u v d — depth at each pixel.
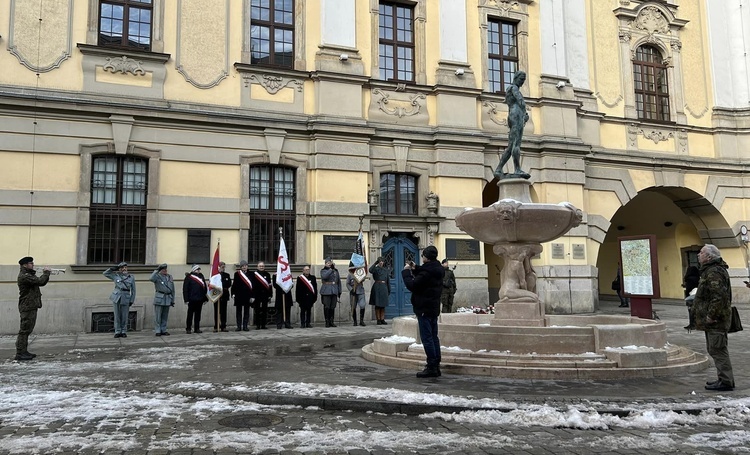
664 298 28.11
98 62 15.38
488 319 11.71
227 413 6.50
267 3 17.66
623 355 8.14
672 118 23.58
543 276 19.86
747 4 24.80
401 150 18.39
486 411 6.34
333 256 17.11
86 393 7.38
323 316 16.92
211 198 16.14
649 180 22.72
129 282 13.75
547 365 8.12
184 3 16.52
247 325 15.22
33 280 10.34
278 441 5.43
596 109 21.91
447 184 18.72
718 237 24.31
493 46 20.66
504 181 10.59
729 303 7.43
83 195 14.80
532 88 20.73
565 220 9.68
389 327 15.89
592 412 6.24
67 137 14.82
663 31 23.81
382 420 6.22
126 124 15.34
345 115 17.69
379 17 18.98
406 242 18.45
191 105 16.14
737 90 24.59
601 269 30.56
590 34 22.44
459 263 18.53
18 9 14.75
